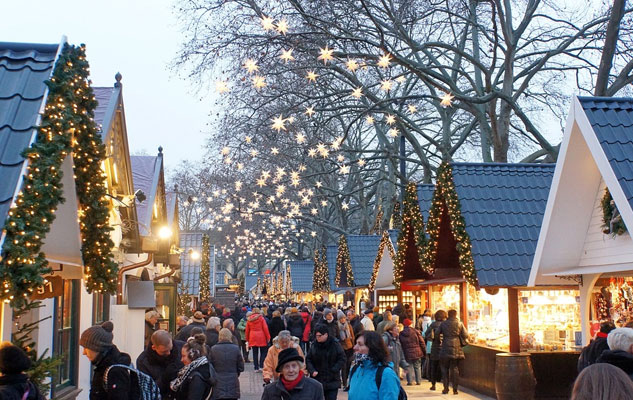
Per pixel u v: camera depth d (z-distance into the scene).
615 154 8.70
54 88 5.73
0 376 4.99
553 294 14.09
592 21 23.72
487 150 25.00
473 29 29.61
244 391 17.17
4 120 5.53
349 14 21.52
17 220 4.91
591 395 3.01
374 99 24.02
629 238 9.91
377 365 6.59
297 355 6.34
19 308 5.44
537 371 13.65
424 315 19.11
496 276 13.72
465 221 14.49
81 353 10.82
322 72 25.11
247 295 88.50
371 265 30.72
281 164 34.12
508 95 22.64
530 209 14.94
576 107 9.39
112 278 7.09
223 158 26.20
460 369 16.64
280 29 10.02
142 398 6.34
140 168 19.70
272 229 52.94
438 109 32.03
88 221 6.81
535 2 24.41
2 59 6.23
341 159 32.09
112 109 12.20
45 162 5.20
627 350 6.25
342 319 16.83
